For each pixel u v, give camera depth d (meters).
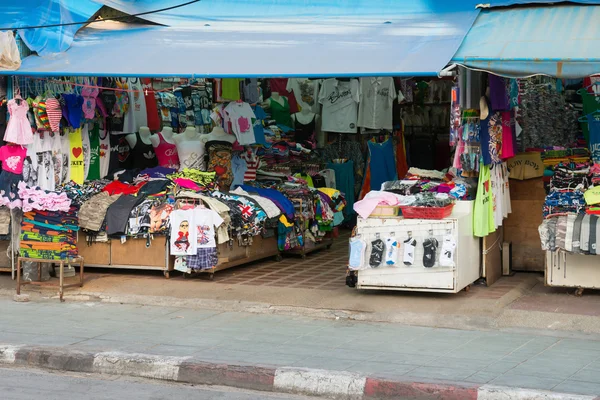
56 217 9.43
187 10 10.23
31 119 9.99
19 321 8.48
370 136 14.66
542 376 6.41
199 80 12.91
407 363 6.83
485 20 8.94
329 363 6.84
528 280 9.99
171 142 11.88
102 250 10.58
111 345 7.48
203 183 10.79
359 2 9.72
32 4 9.80
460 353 7.13
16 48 9.30
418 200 9.02
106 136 11.41
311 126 14.62
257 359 6.98
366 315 8.47
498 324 8.10
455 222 8.73
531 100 10.48
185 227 10.02
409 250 8.87
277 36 9.32
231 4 10.12
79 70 8.93
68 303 9.36
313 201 12.16
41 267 10.14
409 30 8.94
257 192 11.45
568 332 7.87
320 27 9.41
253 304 8.95
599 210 8.95
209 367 6.79
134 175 11.34
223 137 11.88
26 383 6.75
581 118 10.22
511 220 10.45
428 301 8.81
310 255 12.27
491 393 6.04
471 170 9.30
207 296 9.30
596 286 9.08
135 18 10.22
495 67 7.91
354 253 9.05
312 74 7.99
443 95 14.48
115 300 9.41
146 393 6.48
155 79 12.95
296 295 9.23
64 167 10.65
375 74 7.82
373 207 9.07
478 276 9.53
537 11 8.91
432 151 14.72
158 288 9.73
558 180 9.51
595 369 6.60
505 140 9.77
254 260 11.30
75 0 9.91
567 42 8.03
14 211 10.02
